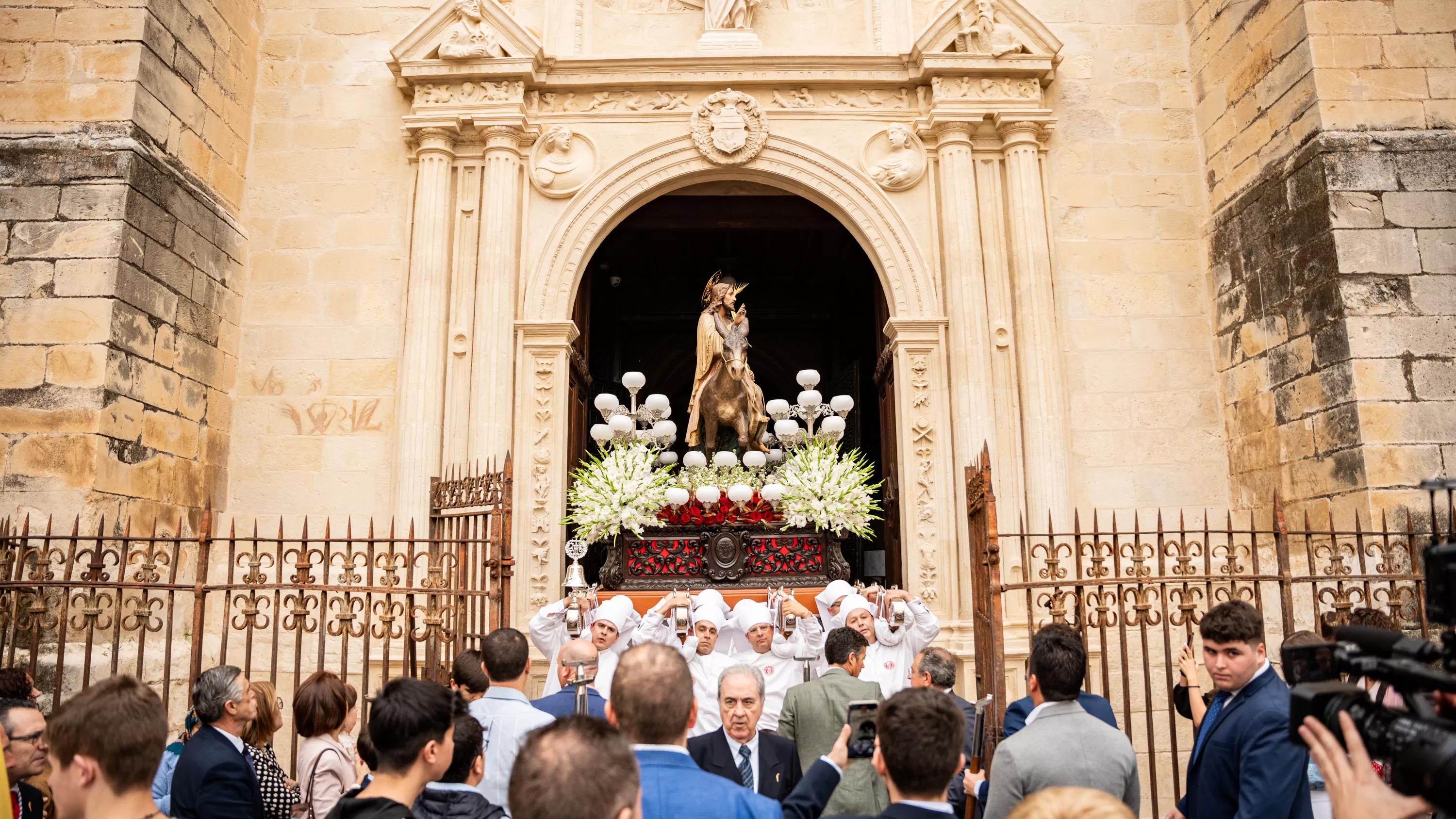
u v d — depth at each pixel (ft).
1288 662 9.17
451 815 10.34
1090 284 32.58
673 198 40.27
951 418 31.17
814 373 31.19
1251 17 30.78
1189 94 34.14
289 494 30.89
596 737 7.27
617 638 22.45
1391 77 27.84
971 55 32.30
